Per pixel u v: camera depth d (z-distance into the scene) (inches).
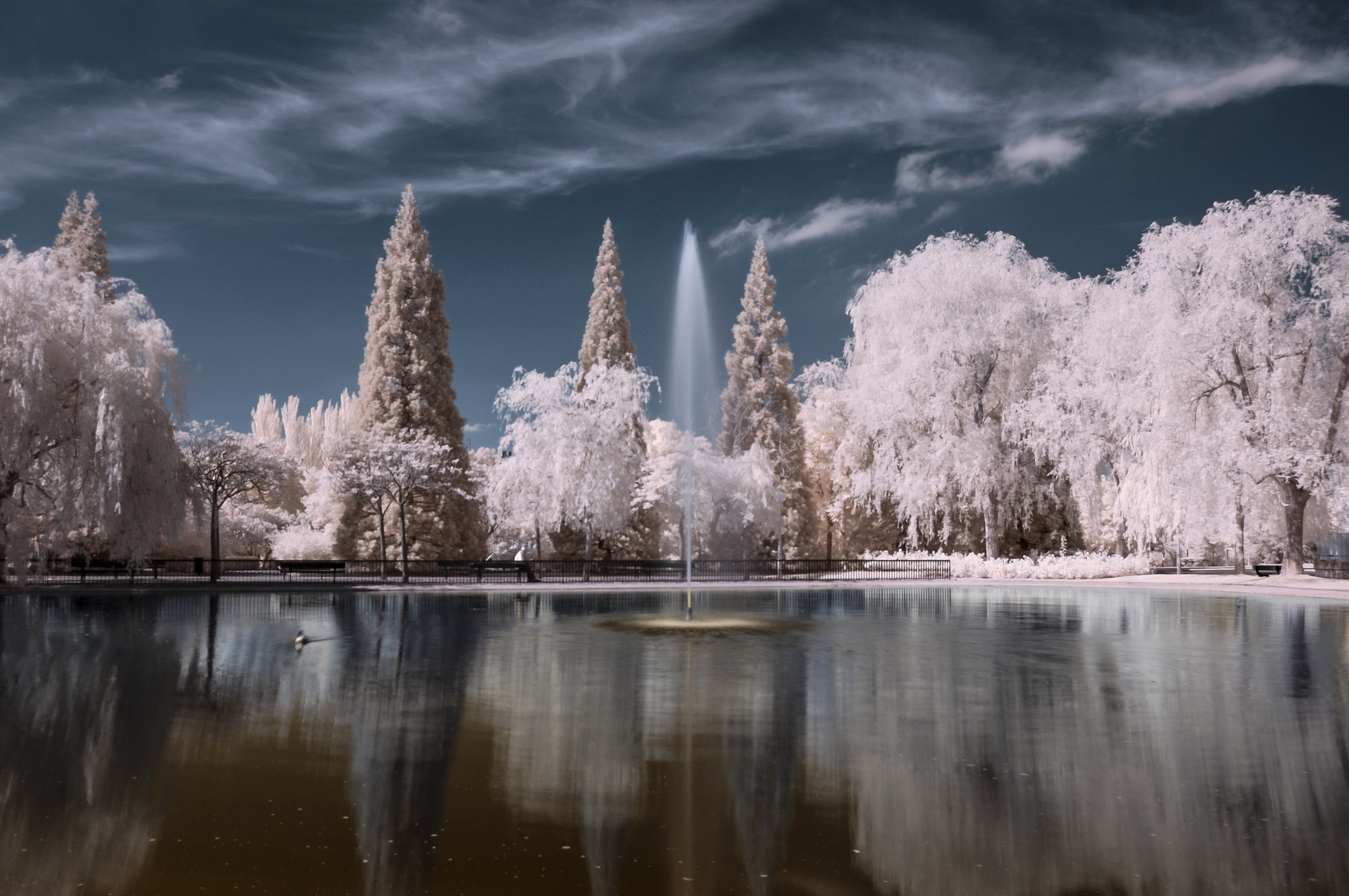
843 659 625.3
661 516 1833.2
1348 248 1380.4
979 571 1653.5
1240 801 296.0
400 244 1914.4
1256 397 1433.3
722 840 259.8
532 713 434.3
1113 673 562.9
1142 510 1765.5
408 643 707.4
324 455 2156.7
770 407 2063.2
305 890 223.3
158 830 267.7
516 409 1616.6
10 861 242.5
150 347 1274.6
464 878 231.8
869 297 1814.7
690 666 590.6
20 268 1180.5
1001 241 1729.8
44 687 499.5
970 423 1664.6
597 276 2079.2
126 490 1208.2
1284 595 1284.4
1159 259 1485.0
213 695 475.5
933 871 235.6
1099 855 247.8
